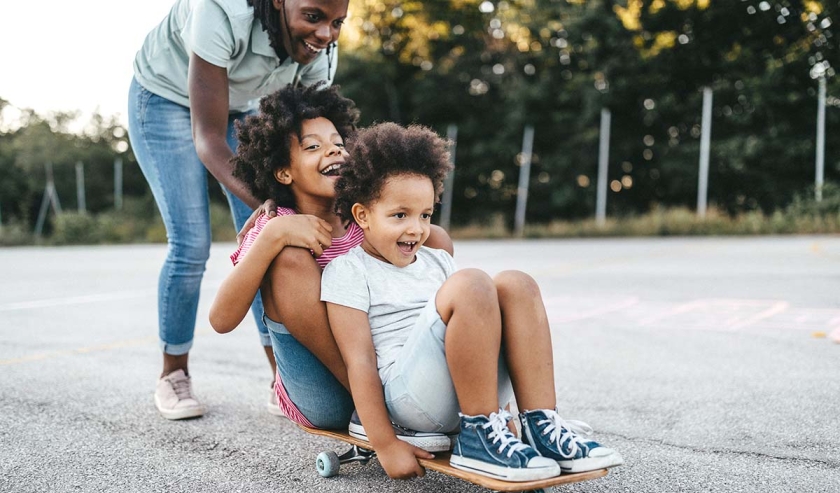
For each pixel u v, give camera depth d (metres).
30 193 28.39
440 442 1.89
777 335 4.14
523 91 21.05
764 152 18.34
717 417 2.69
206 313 5.87
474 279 1.75
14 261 13.48
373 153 1.96
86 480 2.19
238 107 2.95
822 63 17.97
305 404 2.12
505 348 1.83
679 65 19.55
